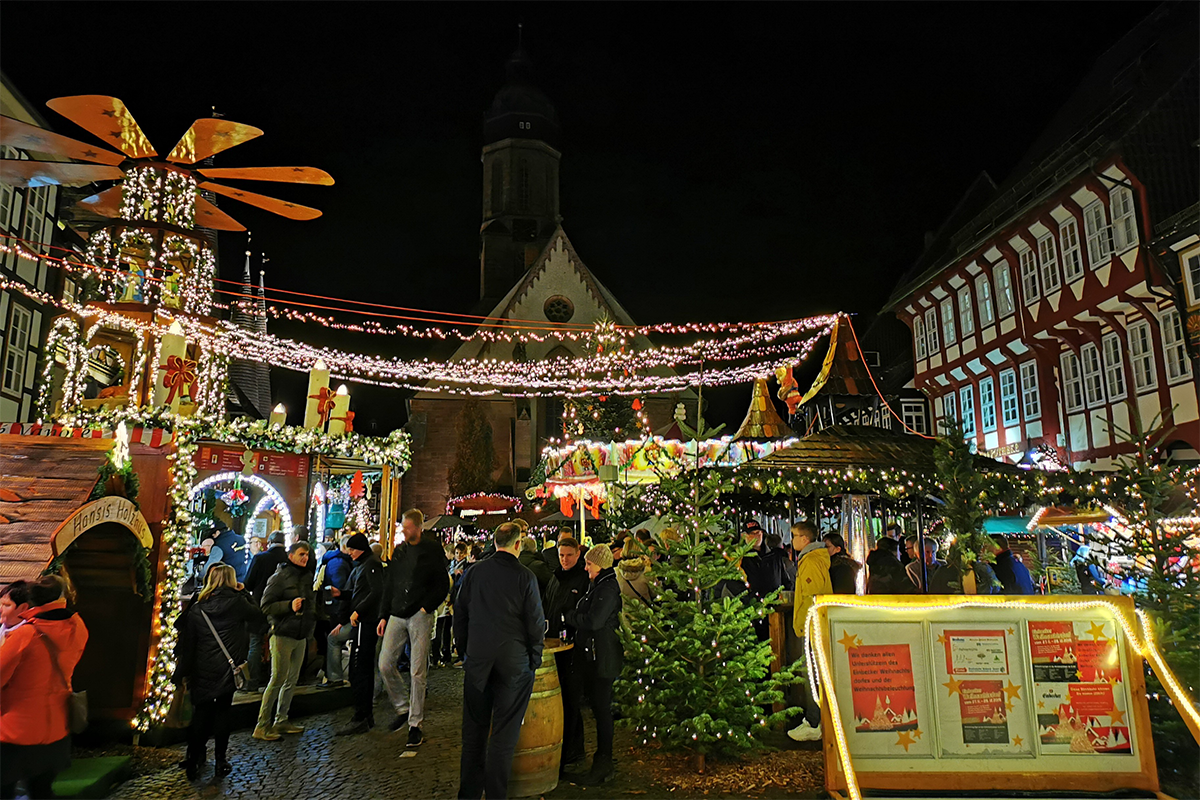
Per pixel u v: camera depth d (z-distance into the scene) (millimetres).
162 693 7730
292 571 8039
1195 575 5844
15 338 21016
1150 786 4816
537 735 5914
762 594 9008
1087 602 5125
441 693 9883
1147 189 18297
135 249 11797
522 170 51906
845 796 4785
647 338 43000
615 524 13516
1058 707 4949
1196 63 19016
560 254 43875
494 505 27766
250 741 7598
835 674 4988
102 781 6031
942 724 4918
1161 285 18000
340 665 9562
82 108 10203
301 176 11688
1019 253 23812
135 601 7840
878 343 36156
